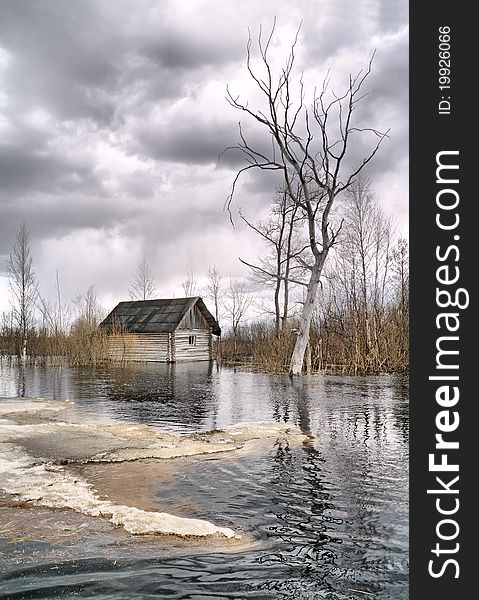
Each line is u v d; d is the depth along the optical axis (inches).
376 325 1122.0
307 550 218.8
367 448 404.8
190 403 658.2
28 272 1481.3
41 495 279.9
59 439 418.6
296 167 921.5
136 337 1469.0
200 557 209.5
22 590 180.7
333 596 182.4
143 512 255.6
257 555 213.0
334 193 921.5
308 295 976.9
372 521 251.3
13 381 946.1
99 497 279.9
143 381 940.6
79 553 209.6
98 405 640.4
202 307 1533.0
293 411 588.4
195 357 1514.5
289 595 182.1
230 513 262.1
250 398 701.3
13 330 1652.3
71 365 1328.7
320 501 280.1
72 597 177.2
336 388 803.4
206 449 396.2
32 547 214.4
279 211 1433.3
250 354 1737.2
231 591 183.9
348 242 1218.0
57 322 1397.6
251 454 384.5
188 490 298.0
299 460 366.9
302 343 984.9
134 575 193.0
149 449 390.3
